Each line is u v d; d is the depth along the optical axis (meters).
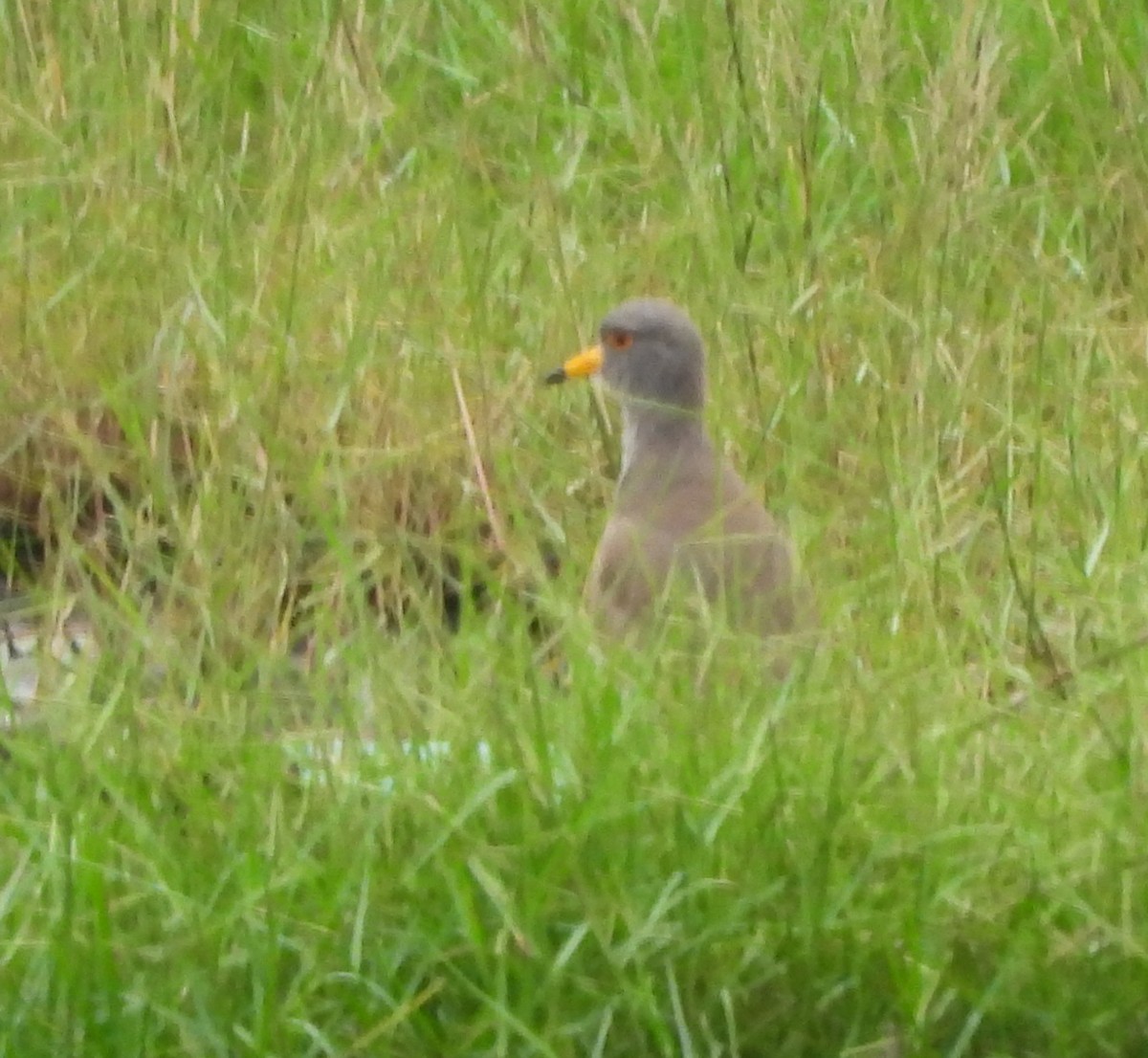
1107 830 8.31
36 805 8.55
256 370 11.51
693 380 10.83
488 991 7.93
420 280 12.26
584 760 8.53
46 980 7.91
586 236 13.15
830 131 13.84
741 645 9.30
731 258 12.42
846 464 11.26
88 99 13.46
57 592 10.00
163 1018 7.87
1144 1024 7.95
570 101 14.36
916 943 7.93
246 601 9.93
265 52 14.62
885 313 11.95
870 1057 7.89
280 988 7.98
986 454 11.11
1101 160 13.76
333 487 11.08
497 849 8.12
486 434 11.23
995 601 10.40
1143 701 9.04
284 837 8.25
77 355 11.83
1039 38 14.67
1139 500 10.91
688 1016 7.92
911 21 14.21
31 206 12.66
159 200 12.72
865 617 9.90
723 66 13.71
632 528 10.42
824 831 8.12
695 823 8.26
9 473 11.48
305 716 9.53
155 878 8.12
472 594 10.82
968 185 12.59
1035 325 12.41
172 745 8.83
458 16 15.11
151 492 10.67
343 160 13.01
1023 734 8.95
